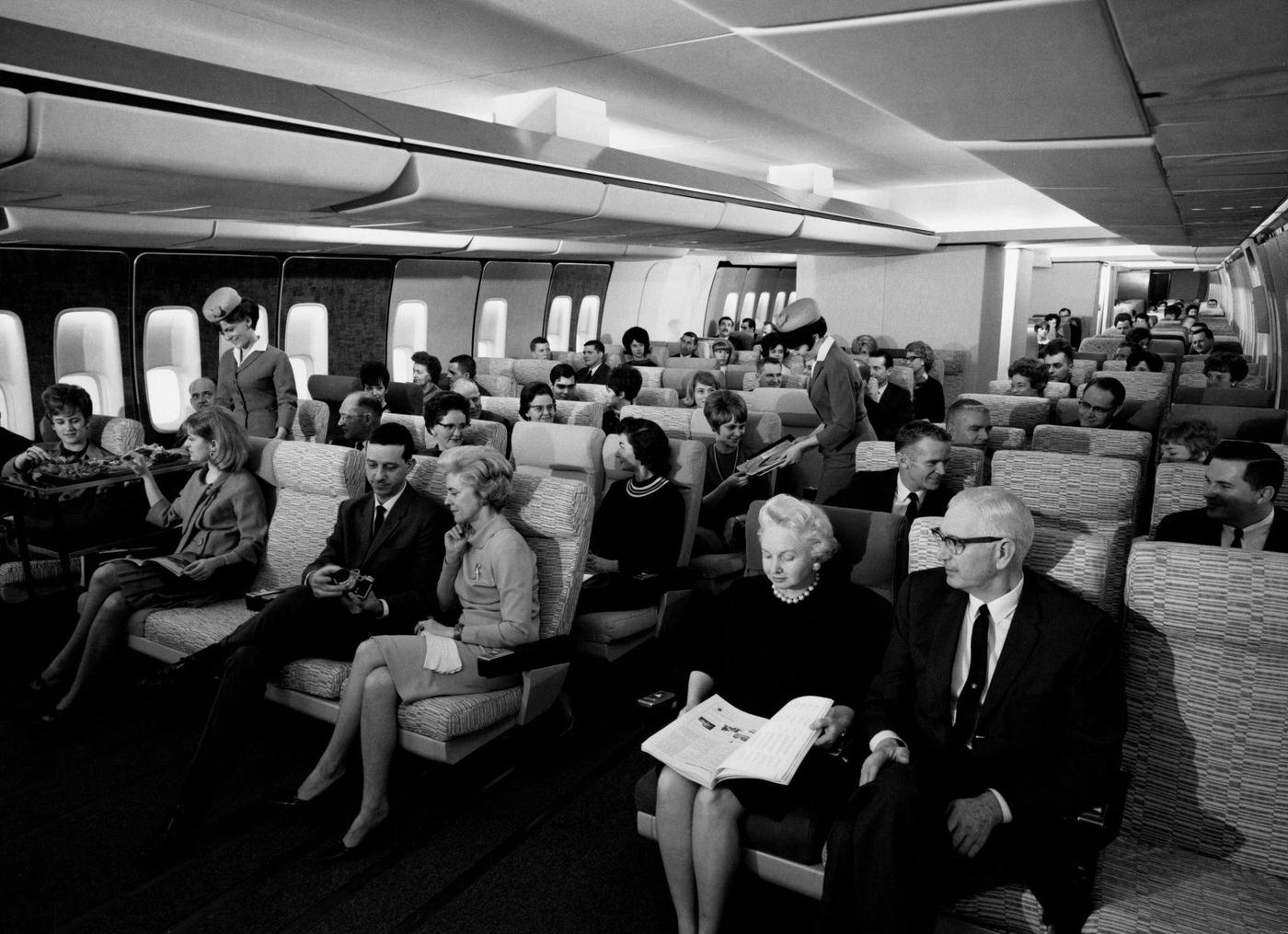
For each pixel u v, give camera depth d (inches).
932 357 348.5
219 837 118.4
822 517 103.5
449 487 126.0
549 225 253.4
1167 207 286.0
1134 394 260.2
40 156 120.8
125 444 213.5
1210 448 159.3
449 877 110.2
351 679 118.0
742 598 109.8
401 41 170.6
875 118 254.1
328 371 369.1
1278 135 158.1
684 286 621.0
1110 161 189.9
